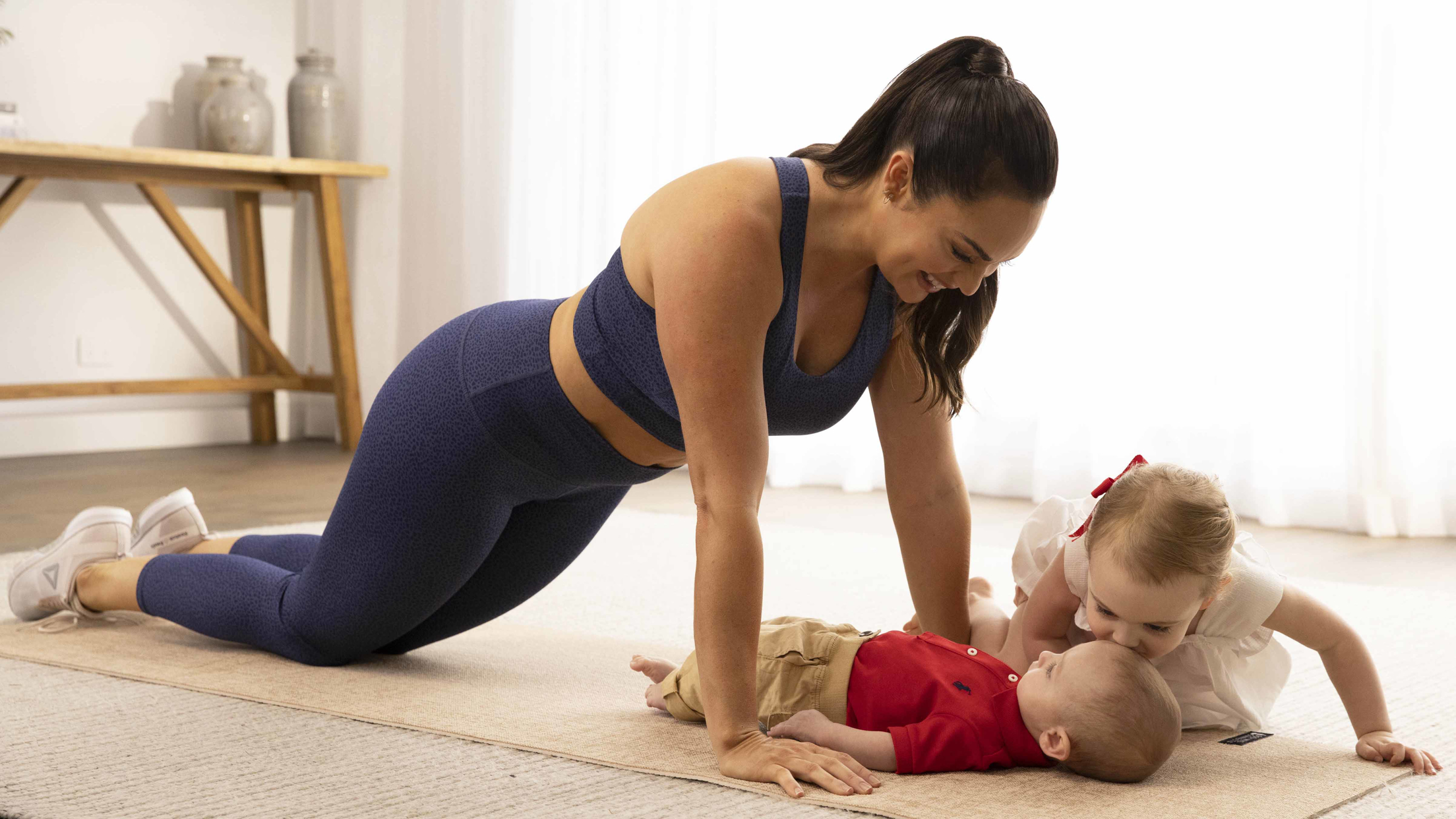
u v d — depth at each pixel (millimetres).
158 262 4629
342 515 1564
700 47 4098
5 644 1755
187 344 4723
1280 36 3268
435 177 4660
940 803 1148
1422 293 3125
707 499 1212
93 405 4492
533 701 1501
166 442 4672
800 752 1212
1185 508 1241
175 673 1601
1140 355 3465
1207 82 3369
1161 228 3432
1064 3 3531
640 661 1490
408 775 1219
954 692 1293
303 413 5012
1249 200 3326
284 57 4973
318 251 4941
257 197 4773
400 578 1541
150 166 4191
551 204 4430
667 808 1130
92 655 1691
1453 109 3080
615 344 1330
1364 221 3148
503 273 4543
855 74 3836
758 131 3984
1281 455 3305
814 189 1243
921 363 1366
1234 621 1390
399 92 4730
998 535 3035
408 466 1496
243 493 3518
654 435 1376
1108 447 3492
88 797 1151
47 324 4367
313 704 1457
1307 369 3285
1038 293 3625
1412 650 1888
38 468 4012
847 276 1272
